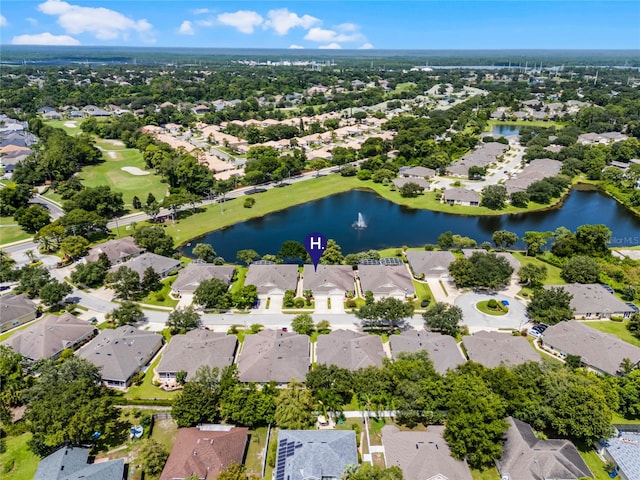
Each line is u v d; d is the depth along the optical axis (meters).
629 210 167.88
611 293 104.44
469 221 158.12
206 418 69.56
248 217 159.88
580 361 81.25
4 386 73.19
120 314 93.69
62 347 86.38
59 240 136.75
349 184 195.00
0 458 64.50
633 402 70.12
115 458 64.38
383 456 64.44
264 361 79.56
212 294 99.00
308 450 61.53
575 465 59.81
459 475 58.94
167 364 80.81
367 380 71.88
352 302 102.62
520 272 109.50
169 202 153.38
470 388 66.75
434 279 115.62
